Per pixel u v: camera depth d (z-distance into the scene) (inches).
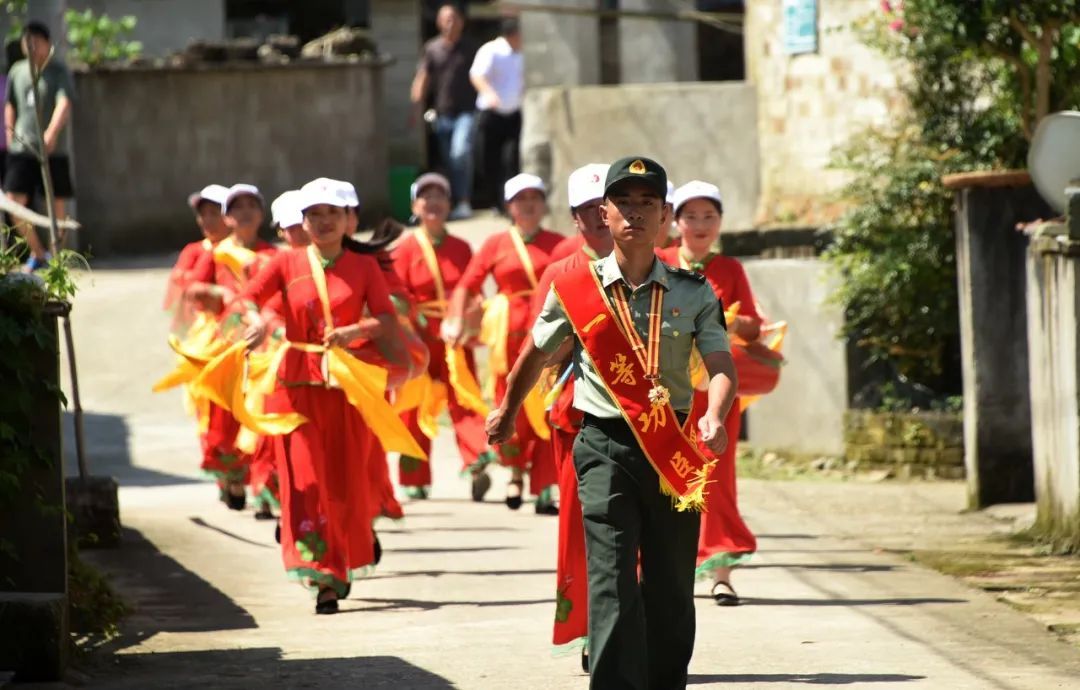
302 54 1732.3
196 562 753.6
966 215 885.2
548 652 565.9
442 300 934.4
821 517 859.4
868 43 1046.4
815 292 1036.5
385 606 658.2
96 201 1621.6
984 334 882.1
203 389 661.3
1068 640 572.4
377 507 773.9
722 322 453.4
